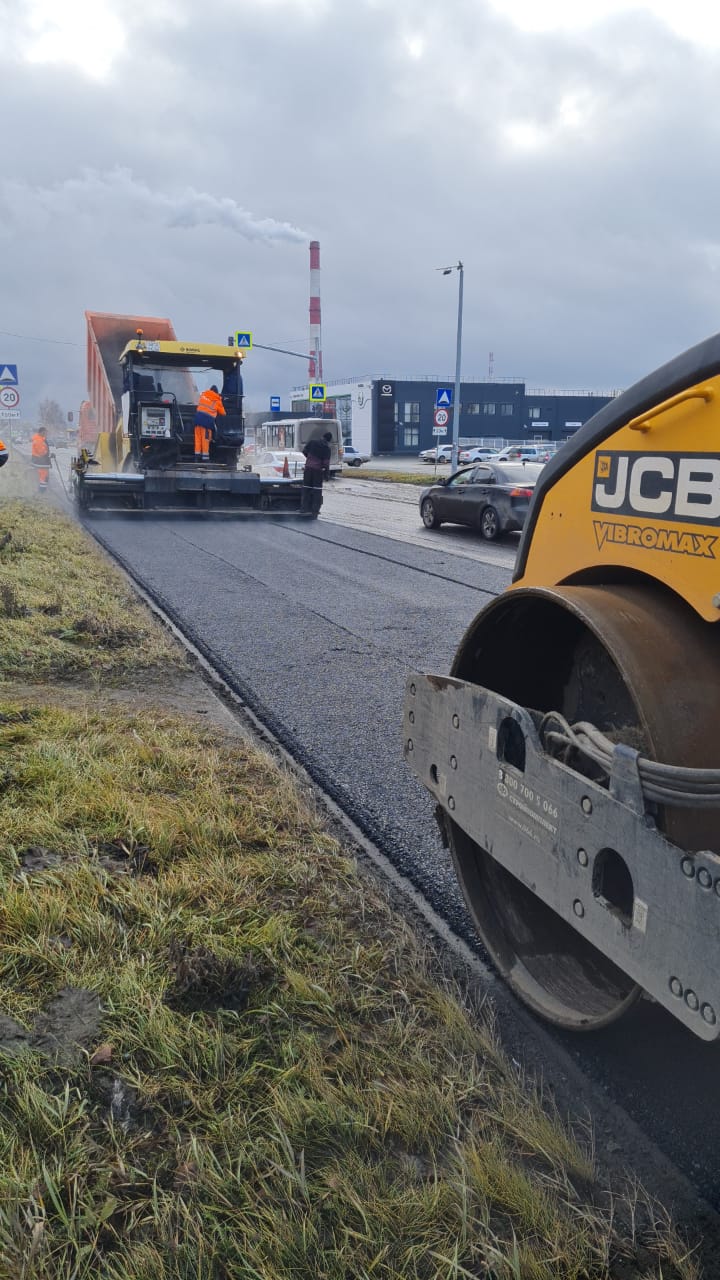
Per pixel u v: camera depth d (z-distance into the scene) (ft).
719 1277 6.31
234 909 10.36
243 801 13.48
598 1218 6.68
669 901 6.11
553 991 8.63
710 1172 7.28
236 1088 7.69
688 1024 5.94
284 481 57.41
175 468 55.83
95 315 62.13
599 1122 7.79
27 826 11.76
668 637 7.12
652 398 7.20
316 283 305.32
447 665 22.22
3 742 14.75
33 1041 8.07
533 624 9.12
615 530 7.73
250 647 23.70
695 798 6.04
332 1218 6.59
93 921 9.73
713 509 6.62
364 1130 7.30
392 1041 8.48
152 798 13.17
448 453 195.00
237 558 39.34
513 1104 7.73
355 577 35.12
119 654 21.95
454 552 43.70
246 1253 6.19
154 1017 8.29
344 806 14.11
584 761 7.70
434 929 10.75
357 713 18.51
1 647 21.35
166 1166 6.90
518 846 7.84
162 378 56.80
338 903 10.91
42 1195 6.47
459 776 8.79
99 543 43.16
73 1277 5.96
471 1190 6.77
